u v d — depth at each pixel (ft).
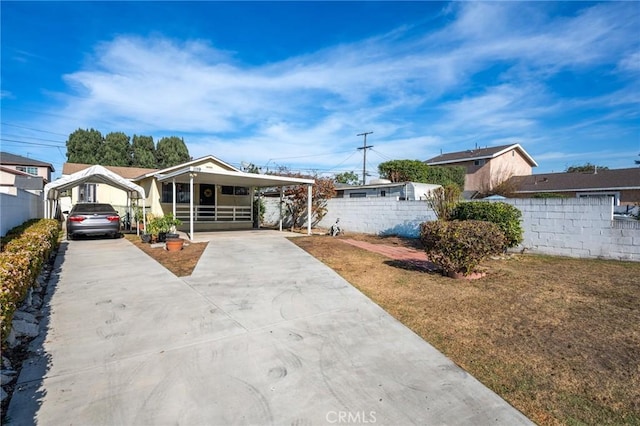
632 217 32.01
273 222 60.64
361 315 14.67
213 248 31.65
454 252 19.92
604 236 25.21
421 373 9.89
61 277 20.67
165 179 41.47
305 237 40.55
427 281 19.88
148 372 9.70
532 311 14.49
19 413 7.72
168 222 35.58
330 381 9.39
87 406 8.06
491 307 15.20
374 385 9.23
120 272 22.09
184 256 27.76
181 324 13.41
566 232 26.91
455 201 33.14
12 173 91.04
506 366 10.24
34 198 37.40
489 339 12.09
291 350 11.27
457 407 8.31
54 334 12.26
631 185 67.82
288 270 23.07
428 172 73.51
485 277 20.27
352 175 126.62
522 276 20.27
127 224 52.26
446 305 15.70
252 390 8.86
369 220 45.03
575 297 16.07
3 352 10.22
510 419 7.87
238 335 12.44
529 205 28.86
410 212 39.96
